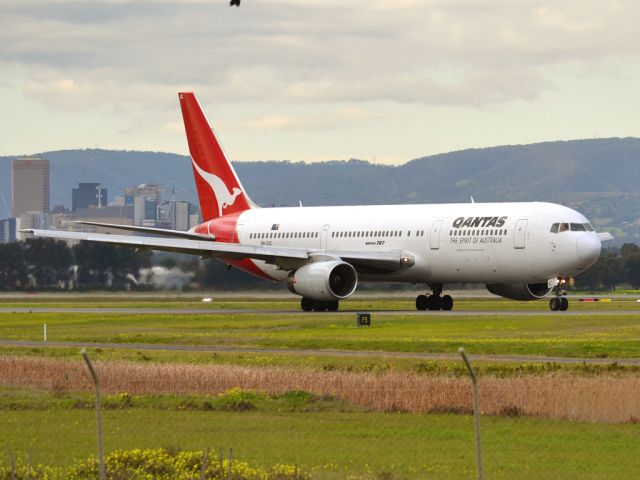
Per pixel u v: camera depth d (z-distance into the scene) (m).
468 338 175.00
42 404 121.75
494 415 112.19
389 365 143.38
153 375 137.00
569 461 90.88
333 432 104.06
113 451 95.25
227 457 92.19
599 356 151.88
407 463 90.38
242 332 198.12
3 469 87.50
